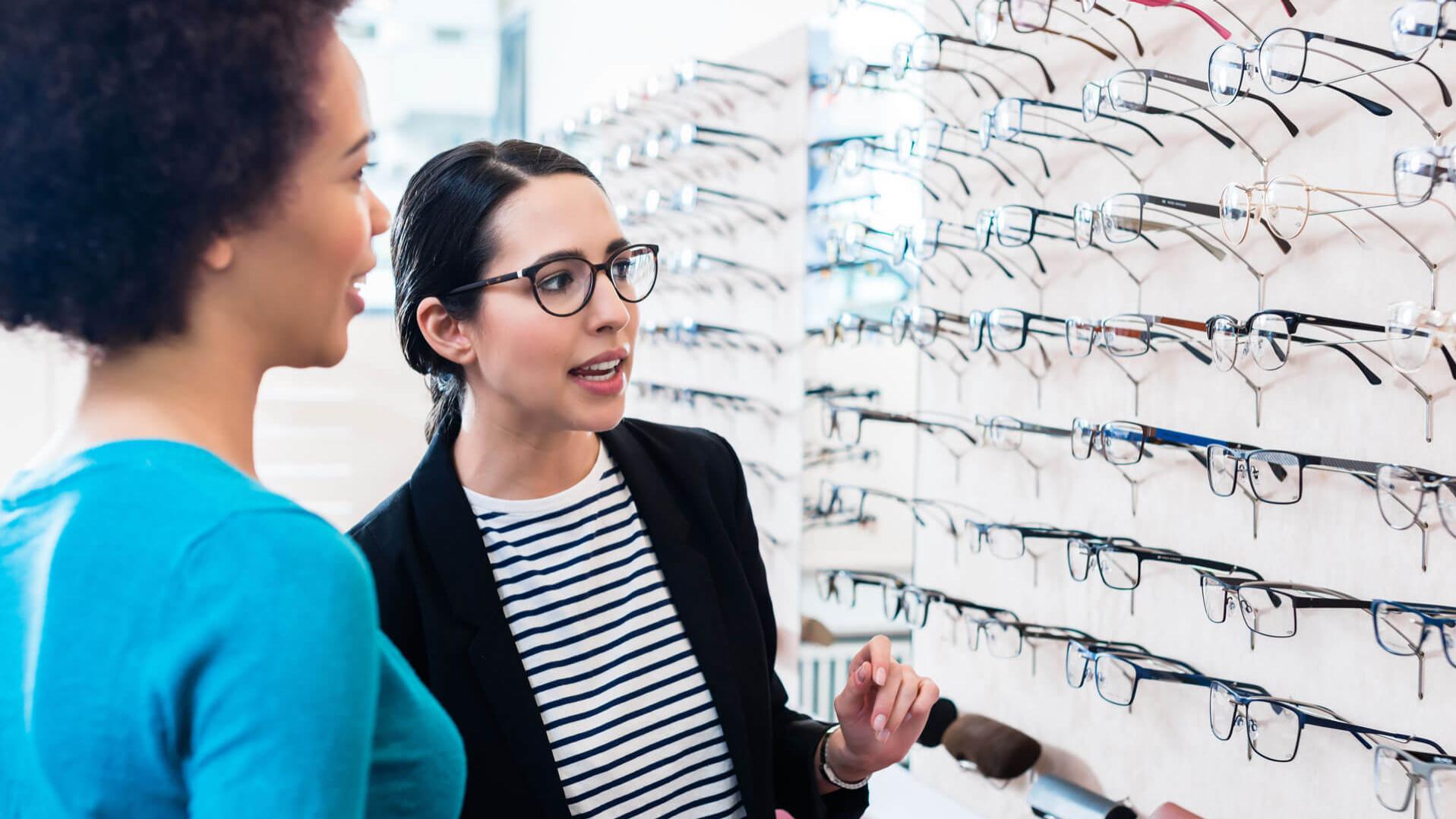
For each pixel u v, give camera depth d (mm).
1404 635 1122
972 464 1845
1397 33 1054
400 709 585
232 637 465
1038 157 1690
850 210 2080
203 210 510
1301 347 1299
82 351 536
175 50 495
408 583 1054
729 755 1104
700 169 2621
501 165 1057
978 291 1824
